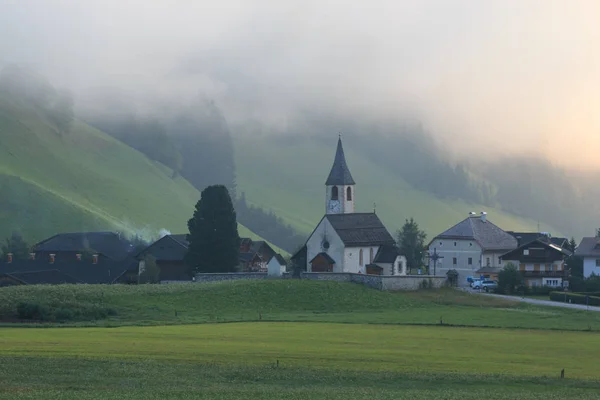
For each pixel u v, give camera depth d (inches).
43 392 3437.5
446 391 3656.5
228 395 3447.3
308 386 3713.1
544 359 4544.8
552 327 6117.1
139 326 5949.8
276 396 3447.3
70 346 4603.8
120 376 3794.3
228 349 4603.8
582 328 6092.5
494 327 6067.9
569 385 3841.0
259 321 6378.0
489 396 3545.8
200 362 4146.2
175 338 5098.4
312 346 4813.0
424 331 5753.0
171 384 3666.3
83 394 3415.4
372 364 4217.5
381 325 6122.1
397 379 3880.4
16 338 4995.1
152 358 4220.0
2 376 3745.1
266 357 4340.6
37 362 4035.4
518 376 3993.6
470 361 4407.0
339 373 3961.6
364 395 3503.9
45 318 6318.9
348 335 5418.3
